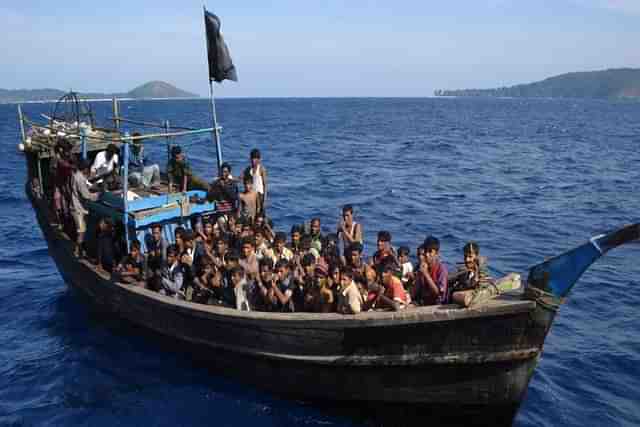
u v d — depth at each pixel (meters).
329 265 8.59
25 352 10.45
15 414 8.48
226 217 10.95
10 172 32.34
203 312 8.53
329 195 24.92
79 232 11.03
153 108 153.88
